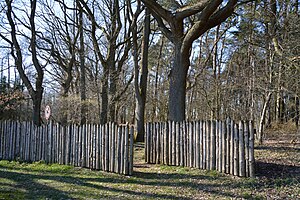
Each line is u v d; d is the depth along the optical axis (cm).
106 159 877
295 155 922
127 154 830
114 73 1903
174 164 890
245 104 1738
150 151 963
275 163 823
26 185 746
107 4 1917
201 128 829
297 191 612
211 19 1026
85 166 927
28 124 1103
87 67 2184
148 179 783
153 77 2978
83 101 1880
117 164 848
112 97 1903
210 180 734
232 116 1966
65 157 984
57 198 633
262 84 1251
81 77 1941
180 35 1077
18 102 1973
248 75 1557
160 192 670
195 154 838
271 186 656
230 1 1022
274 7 1270
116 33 1873
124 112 2836
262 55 1498
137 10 1638
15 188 715
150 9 1104
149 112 2780
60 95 2119
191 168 840
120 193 667
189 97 2698
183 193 657
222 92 2061
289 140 1320
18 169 955
